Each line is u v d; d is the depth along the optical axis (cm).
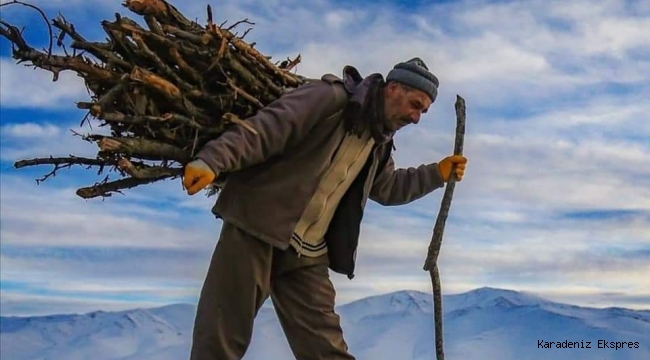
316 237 385
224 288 362
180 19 364
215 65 359
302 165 361
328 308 393
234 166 338
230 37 361
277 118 346
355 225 386
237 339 363
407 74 359
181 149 354
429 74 362
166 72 350
